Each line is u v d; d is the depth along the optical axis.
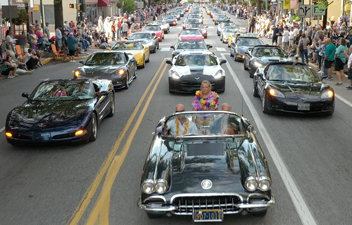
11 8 32.91
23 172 11.27
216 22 96.50
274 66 18.88
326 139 13.86
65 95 14.77
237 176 7.94
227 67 32.91
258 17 72.81
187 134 9.75
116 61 24.61
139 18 89.25
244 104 19.19
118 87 22.89
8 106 19.89
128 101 20.42
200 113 10.48
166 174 8.00
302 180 10.32
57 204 9.22
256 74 20.25
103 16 98.06
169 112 17.91
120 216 8.55
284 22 53.16
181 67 22.20
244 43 37.31
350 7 51.94
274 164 11.47
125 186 10.10
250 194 7.65
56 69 33.22
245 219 8.28
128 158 12.16
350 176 10.58
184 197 7.73
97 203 9.20
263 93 17.61
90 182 10.43
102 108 15.34
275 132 14.69
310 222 8.13
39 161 12.12
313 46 32.72
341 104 19.34
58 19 46.91
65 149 13.17
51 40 46.09
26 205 9.20
